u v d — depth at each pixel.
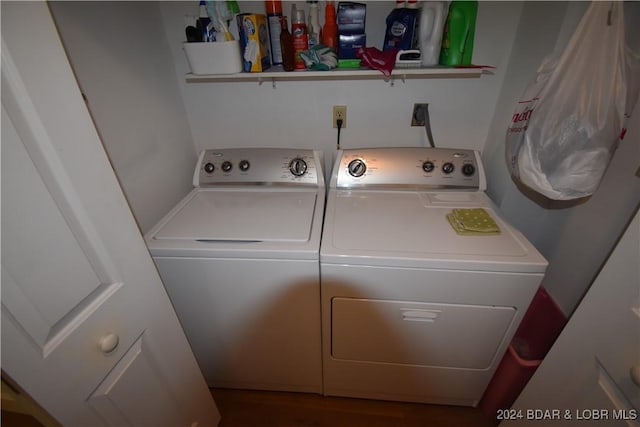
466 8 1.10
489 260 0.88
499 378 1.17
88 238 0.57
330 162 1.59
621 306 0.62
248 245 0.96
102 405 0.65
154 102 1.22
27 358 0.48
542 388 0.88
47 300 0.51
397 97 1.40
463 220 1.05
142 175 1.15
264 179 1.32
